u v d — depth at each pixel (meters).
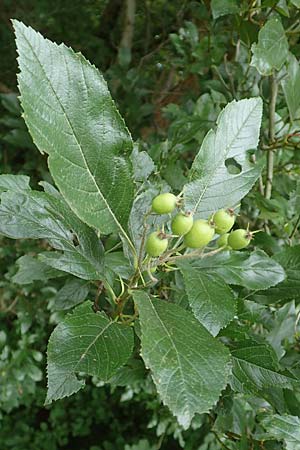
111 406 1.00
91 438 1.04
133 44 1.02
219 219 0.28
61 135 0.27
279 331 0.40
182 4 0.94
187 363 0.25
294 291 0.38
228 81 0.61
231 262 0.33
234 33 0.61
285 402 0.37
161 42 0.99
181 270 0.30
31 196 0.31
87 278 0.31
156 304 0.28
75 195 0.27
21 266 0.39
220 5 0.46
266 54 0.42
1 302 0.83
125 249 0.32
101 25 1.05
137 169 0.36
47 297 0.79
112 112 0.27
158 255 0.28
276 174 0.53
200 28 0.82
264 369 0.35
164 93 0.87
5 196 0.30
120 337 0.28
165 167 0.49
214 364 0.26
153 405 0.80
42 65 0.26
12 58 1.01
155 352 0.25
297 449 0.33
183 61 0.77
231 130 0.31
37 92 0.26
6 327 0.86
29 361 0.82
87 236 0.31
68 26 1.03
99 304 0.43
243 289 0.38
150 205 0.33
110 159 0.28
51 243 0.31
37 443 0.96
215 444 0.81
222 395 0.37
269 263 0.33
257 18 0.48
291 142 0.48
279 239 0.53
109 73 0.89
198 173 0.30
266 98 0.53
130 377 0.42
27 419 0.98
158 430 0.80
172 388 0.25
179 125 0.58
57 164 0.27
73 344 0.28
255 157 0.51
